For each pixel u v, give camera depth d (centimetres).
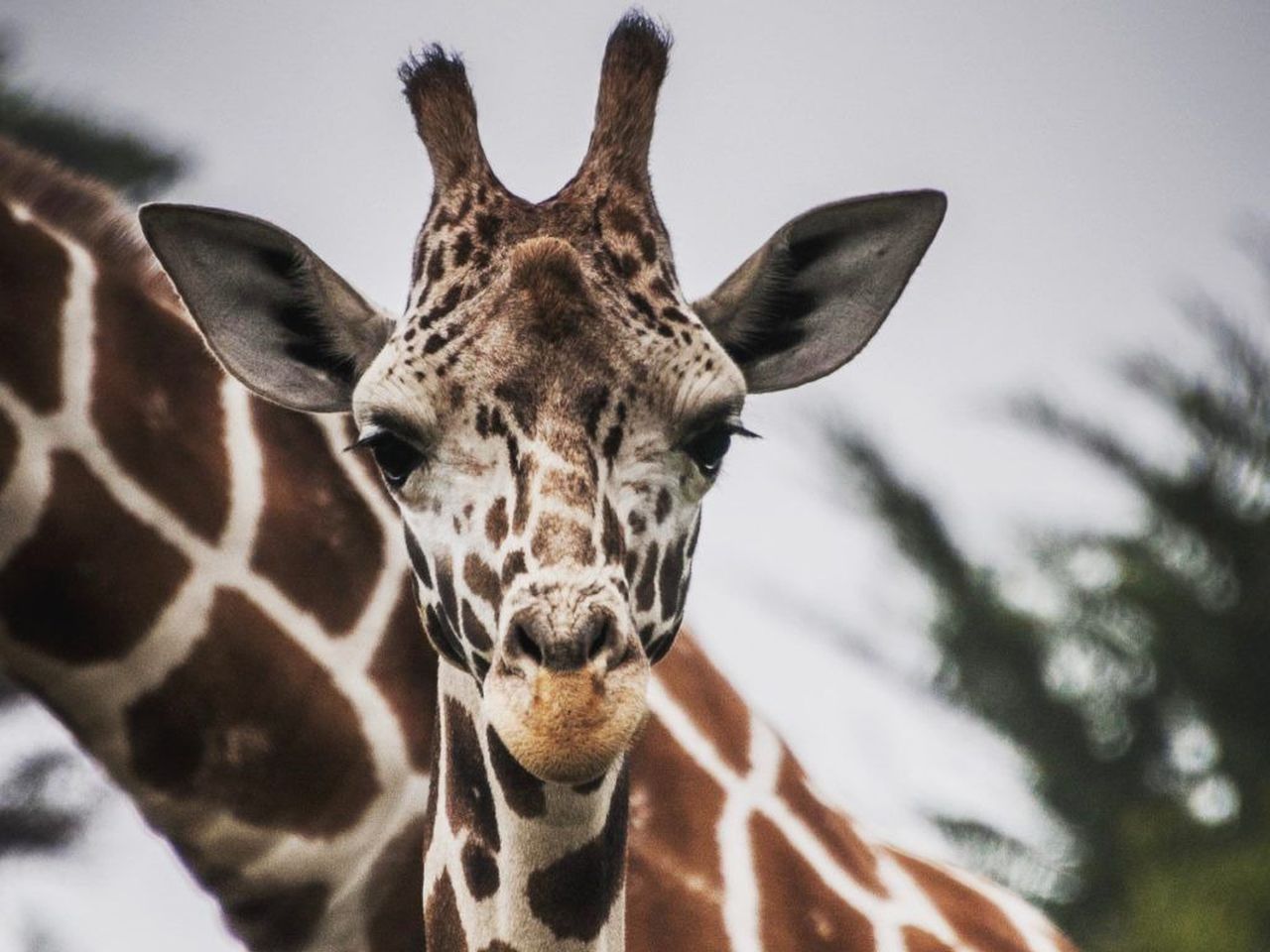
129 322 1118
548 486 856
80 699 1101
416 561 924
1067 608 3006
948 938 1148
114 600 1089
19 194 1145
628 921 1095
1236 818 2847
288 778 1110
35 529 1076
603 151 934
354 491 1144
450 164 934
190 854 1120
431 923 977
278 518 1122
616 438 877
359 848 1118
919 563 3045
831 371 996
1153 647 2947
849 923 1128
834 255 988
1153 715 2980
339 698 1116
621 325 882
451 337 884
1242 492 2986
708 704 1180
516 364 873
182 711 1101
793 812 1160
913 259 986
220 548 1108
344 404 987
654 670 1168
